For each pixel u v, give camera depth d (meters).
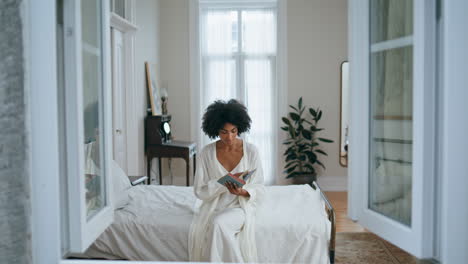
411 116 1.89
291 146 5.99
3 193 1.71
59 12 1.88
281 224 2.56
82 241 1.90
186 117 6.20
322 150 6.14
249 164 2.78
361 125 2.21
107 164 2.26
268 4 6.14
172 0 6.09
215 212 2.66
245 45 6.20
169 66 6.16
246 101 6.24
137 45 5.01
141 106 5.20
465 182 1.65
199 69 6.17
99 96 2.20
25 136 1.72
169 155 5.28
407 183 1.93
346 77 6.05
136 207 2.99
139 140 5.11
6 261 1.73
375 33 2.14
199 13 6.14
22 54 1.71
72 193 1.89
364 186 2.21
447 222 1.66
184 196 3.29
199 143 6.21
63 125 1.89
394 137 2.02
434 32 1.77
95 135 2.14
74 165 1.88
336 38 6.04
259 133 6.25
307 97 6.10
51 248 1.79
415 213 1.83
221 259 2.39
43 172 1.77
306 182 5.86
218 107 2.72
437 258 1.80
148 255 2.65
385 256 3.39
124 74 4.82
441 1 1.75
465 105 1.64
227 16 6.18
